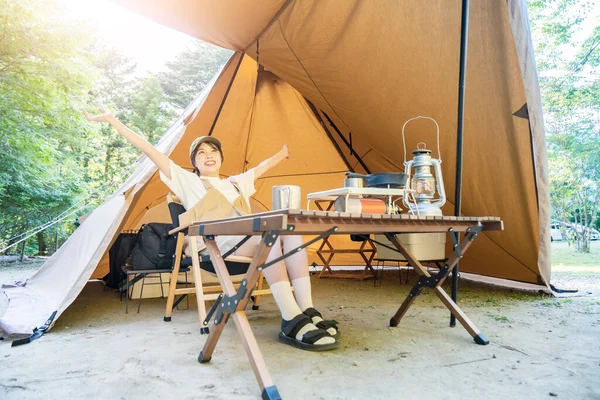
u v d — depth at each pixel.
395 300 3.57
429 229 1.82
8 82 8.08
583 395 1.49
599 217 15.84
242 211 2.67
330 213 1.39
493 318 2.78
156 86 20.36
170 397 1.49
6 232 10.64
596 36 10.46
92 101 16.81
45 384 1.63
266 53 3.89
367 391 1.53
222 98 4.45
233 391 1.54
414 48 3.13
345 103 4.08
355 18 3.17
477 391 1.52
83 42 8.25
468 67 2.99
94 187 15.40
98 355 2.01
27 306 3.24
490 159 3.30
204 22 3.48
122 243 4.25
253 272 1.48
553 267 6.80
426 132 3.58
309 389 1.54
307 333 2.05
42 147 9.37
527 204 3.40
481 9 2.72
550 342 2.18
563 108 11.09
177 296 3.88
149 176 3.10
